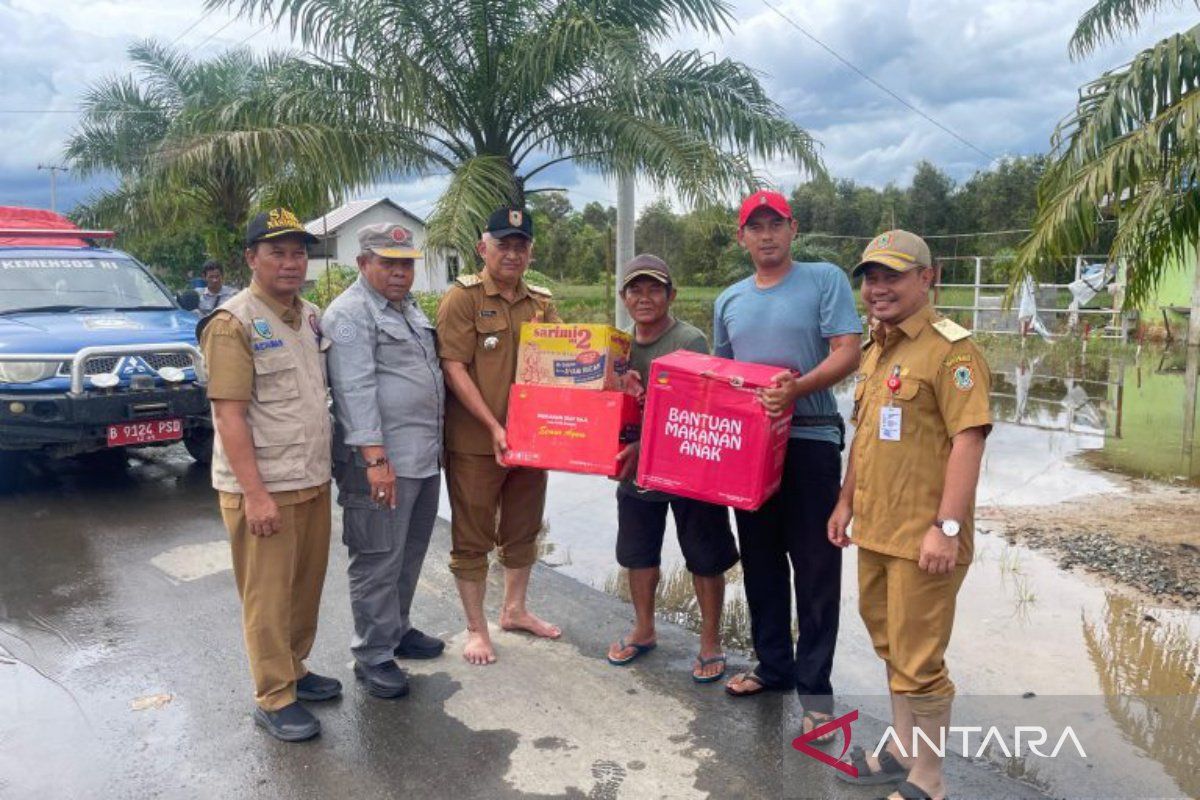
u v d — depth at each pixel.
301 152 8.42
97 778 2.85
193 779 2.85
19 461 6.62
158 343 6.22
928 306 2.56
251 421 2.93
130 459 7.33
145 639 3.88
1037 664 3.58
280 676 3.08
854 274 2.56
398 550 3.32
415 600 4.31
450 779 2.84
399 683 3.35
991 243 28.89
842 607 4.27
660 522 3.53
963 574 2.55
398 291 3.24
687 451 2.93
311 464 3.03
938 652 2.54
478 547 3.64
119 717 3.22
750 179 8.45
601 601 4.30
